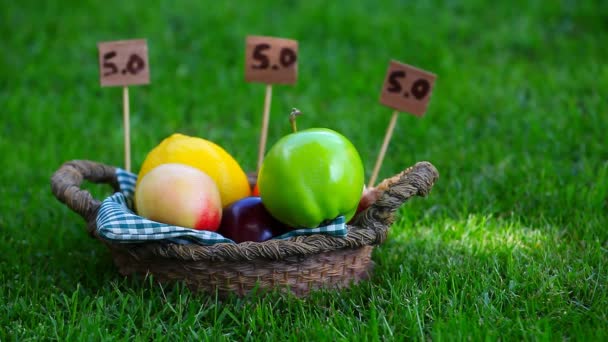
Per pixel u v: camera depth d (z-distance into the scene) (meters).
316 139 1.60
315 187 1.59
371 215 1.62
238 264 1.61
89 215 1.65
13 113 2.21
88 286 1.69
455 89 2.30
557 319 1.60
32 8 3.00
